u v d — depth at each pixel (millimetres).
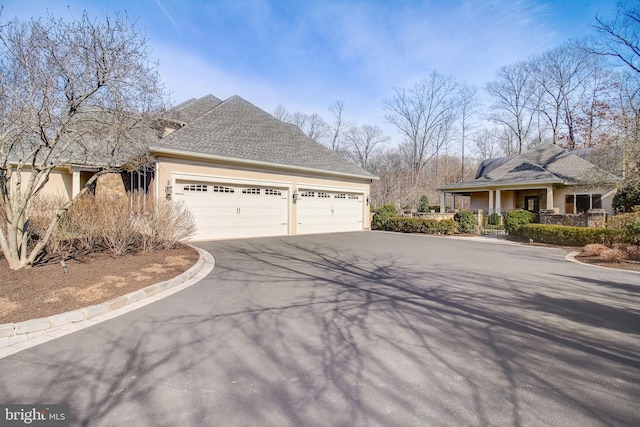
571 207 20594
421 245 12477
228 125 15008
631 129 14242
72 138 6262
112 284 5574
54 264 6730
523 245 13031
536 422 2338
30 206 6418
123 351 3404
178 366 3096
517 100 38000
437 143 38094
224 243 11836
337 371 3029
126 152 7719
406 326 4160
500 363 3219
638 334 3980
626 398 2646
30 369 3033
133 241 8547
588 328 4160
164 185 11406
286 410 2451
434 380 2893
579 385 2840
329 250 10703
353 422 2322
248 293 5625
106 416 2367
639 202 15297
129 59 6758
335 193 17219
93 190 11289
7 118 5762
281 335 3842
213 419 2342
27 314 4176
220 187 12883
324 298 5355
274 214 14531
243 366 3104
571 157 22094
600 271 7797
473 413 2438
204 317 4434
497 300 5332
